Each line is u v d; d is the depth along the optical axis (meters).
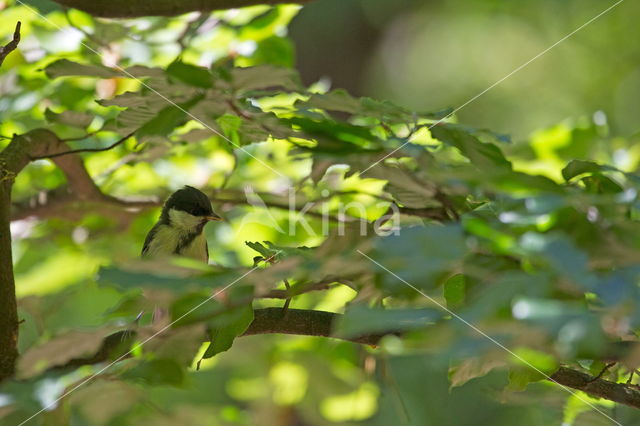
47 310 9.70
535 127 18.23
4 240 5.94
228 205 10.05
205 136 6.88
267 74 4.97
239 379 10.76
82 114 6.48
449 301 4.77
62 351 4.35
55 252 10.68
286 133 5.50
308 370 10.38
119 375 4.86
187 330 4.85
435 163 5.08
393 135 5.72
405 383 12.09
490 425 12.14
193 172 10.24
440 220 5.75
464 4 19.75
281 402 10.53
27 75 9.04
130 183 10.23
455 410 12.13
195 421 7.30
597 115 9.44
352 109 5.64
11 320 5.85
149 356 4.90
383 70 19.58
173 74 4.82
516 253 3.71
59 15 8.47
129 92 5.44
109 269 3.73
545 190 3.98
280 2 7.51
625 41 18.61
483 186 4.30
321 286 4.88
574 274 3.22
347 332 3.39
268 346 10.50
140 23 8.68
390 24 19.84
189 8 7.25
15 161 6.34
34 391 4.09
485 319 3.20
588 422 6.58
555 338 3.06
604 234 4.24
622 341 4.59
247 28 9.00
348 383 10.33
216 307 4.54
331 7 19.86
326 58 19.66
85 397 5.20
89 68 5.82
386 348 6.18
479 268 3.88
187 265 3.82
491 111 18.73
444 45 19.50
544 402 6.75
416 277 3.39
